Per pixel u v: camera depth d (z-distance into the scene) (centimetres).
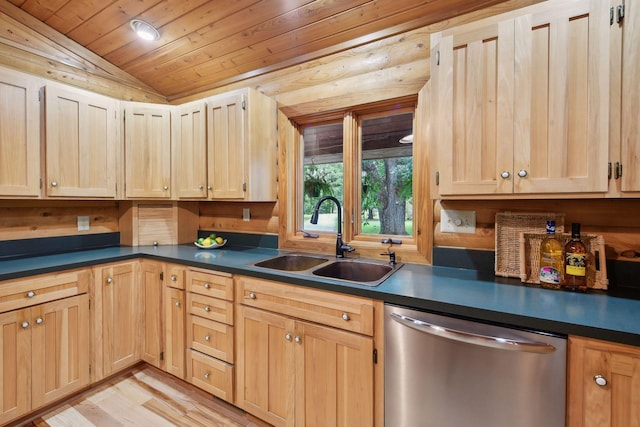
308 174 231
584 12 108
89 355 189
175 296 198
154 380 209
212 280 179
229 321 172
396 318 120
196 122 225
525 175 119
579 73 110
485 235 159
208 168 221
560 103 113
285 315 152
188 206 266
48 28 208
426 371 116
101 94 235
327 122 219
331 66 200
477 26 127
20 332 160
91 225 240
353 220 201
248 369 165
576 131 111
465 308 107
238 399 170
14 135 177
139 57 234
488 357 105
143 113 231
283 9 177
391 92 180
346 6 169
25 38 199
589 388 92
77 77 223
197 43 213
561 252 132
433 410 115
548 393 96
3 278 153
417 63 173
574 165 111
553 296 118
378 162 200
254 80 234
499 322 103
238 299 169
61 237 223
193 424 169
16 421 165
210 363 180
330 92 200
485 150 126
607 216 132
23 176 180
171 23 198
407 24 173
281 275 152
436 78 137
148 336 213
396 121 195
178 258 196
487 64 125
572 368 94
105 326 197
